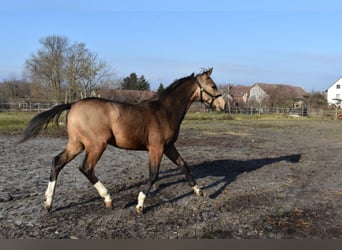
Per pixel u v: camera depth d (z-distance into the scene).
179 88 6.37
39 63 44.28
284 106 55.84
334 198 7.04
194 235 4.98
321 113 49.97
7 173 8.75
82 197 6.71
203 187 7.71
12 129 21.22
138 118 5.84
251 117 41.97
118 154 12.58
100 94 38.19
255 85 79.88
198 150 13.96
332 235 5.06
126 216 5.69
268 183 8.28
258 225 5.41
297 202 6.71
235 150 14.09
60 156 5.82
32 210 5.86
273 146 15.65
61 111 5.78
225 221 5.57
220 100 6.71
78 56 33.44
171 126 6.16
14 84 60.81
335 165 10.87
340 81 91.31
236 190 7.55
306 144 16.58
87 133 5.64
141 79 75.94
